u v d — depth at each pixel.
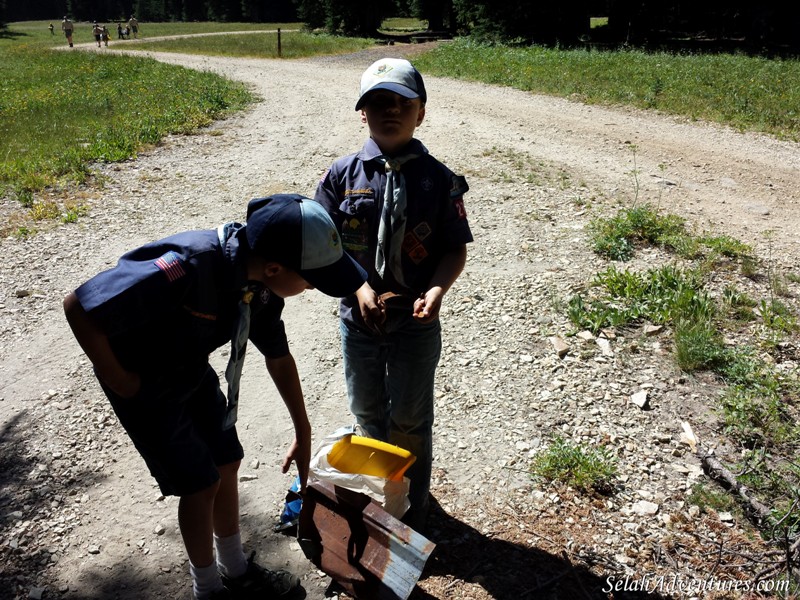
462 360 4.42
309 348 4.67
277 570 2.77
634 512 3.15
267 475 3.45
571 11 28.34
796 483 3.32
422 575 2.80
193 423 2.37
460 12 30.41
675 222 6.82
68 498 3.31
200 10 85.25
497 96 14.59
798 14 28.14
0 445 3.70
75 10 92.75
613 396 4.02
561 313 4.96
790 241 6.67
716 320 4.85
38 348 4.68
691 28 33.06
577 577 2.79
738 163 9.48
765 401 3.92
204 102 13.64
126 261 2.00
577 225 6.75
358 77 19.56
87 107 13.91
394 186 2.50
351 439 2.58
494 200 7.53
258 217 2.04
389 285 2.62
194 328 2.06
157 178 8.61
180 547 3.02
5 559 2.95
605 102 13.48
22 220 7.11
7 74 22.48
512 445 3.61
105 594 2.78
